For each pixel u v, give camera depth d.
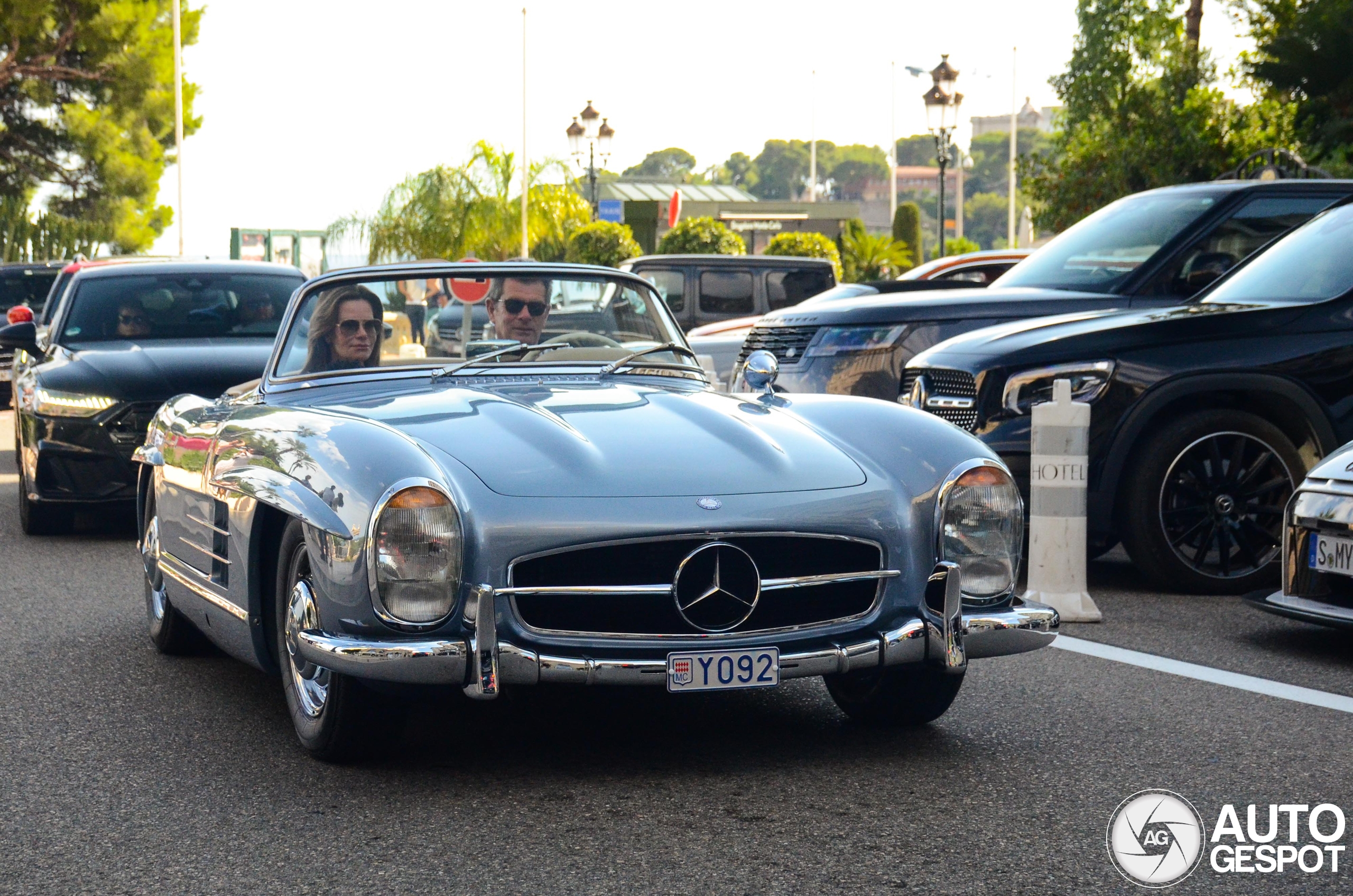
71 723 4.49
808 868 3.20
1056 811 3.58
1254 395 6.60
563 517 3.62
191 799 3.72
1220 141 17.69
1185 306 7.02
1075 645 5.48
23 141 41.22
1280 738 4.22
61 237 40.12
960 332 7.94
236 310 9.28
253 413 4.48
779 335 8.61
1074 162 18.73
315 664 3.86
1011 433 6.62
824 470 3.95
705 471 3.84
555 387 4.64
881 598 3.87
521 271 5.07
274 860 3.28
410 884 3.13
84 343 8.95
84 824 3.54
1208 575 6.48
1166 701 4.64
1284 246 7.29
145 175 41.19
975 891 3.07
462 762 4.01
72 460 8.17
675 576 3.67
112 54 40.28
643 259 15.60
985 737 4.25
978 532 3.97
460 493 3.65
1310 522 5.33
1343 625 5.16
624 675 3.60
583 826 3.48
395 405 4.31
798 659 3.73
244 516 4.14
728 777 3.86
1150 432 6.53
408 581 3.54
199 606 4.68
